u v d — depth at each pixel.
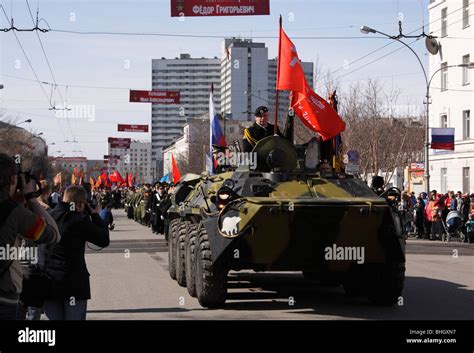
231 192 10.24
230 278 15.34
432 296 12.26
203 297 10.69
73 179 19.64
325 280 13.66
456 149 42.72
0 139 58.44
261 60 65.19
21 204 5.63
